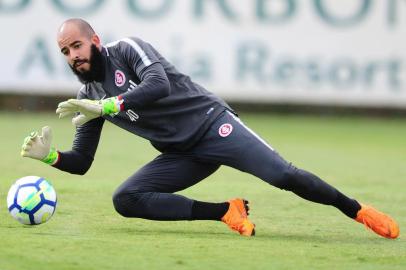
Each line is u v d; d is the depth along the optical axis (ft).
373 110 218.38
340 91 189.37
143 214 69.15
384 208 89.92
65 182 100.63
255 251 62.80
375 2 188.44
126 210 69.15
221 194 95.55
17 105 209.36
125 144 152.56
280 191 97.66
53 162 70.08
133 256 59.57
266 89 188.14
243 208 69.92
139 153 139.54
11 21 184.24
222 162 68.80
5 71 185.16
